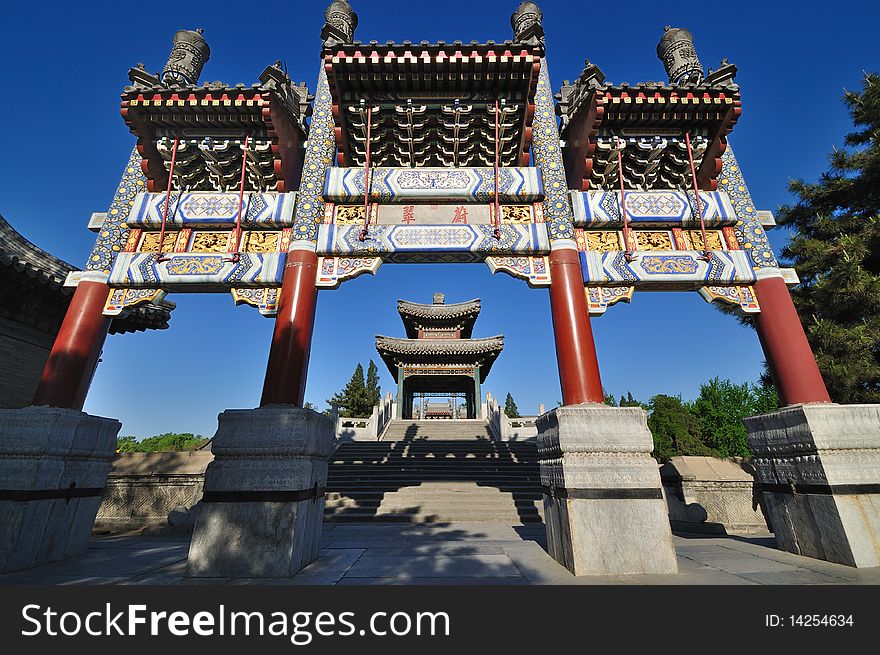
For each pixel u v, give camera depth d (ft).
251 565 19.30
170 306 46.91
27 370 38.42
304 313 26.03
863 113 41.55
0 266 34.35
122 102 28.35
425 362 108.37
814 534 21.98
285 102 30.40
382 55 28.73
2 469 21.70
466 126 31.01
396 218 29.55
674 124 30.81
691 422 102.12
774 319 26.94
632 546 19.33
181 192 29.99
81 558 23.73
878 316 36.78
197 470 40.88
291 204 29.35
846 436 21.84
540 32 31.45
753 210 30.01
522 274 27.78
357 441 77.46
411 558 22.75
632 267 28.07
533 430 78.33
